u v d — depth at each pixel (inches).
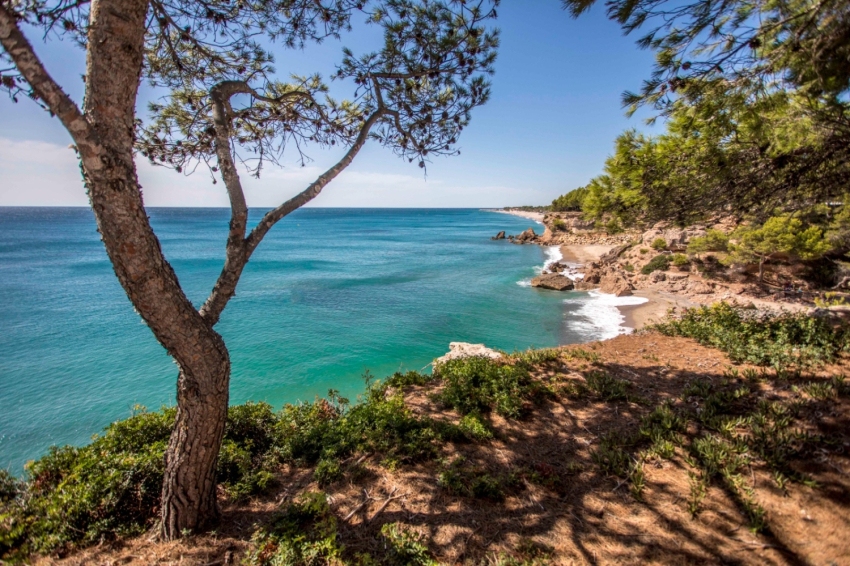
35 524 152.3
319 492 175.8
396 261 1814.7
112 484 162.9
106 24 104.0
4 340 721.0
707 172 216.1
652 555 133.6
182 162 219.3
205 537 151.5
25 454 418.3
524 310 952.9
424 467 194.1
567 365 326.0
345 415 260.5
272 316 890.7
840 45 131.6
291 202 163.2
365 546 145.6
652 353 341.7
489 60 210.4
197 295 1074.1
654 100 165.9
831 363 256.4
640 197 241.0
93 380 579.2
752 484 159.5
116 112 108.4
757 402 218.4
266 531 150.3
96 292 1095.0
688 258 1202.0
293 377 587.5
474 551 141.3
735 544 134.5
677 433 203.8
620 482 172.7
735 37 141.4
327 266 1646.2
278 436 235.6
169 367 624.7
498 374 294.4
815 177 210.7
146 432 218.4
